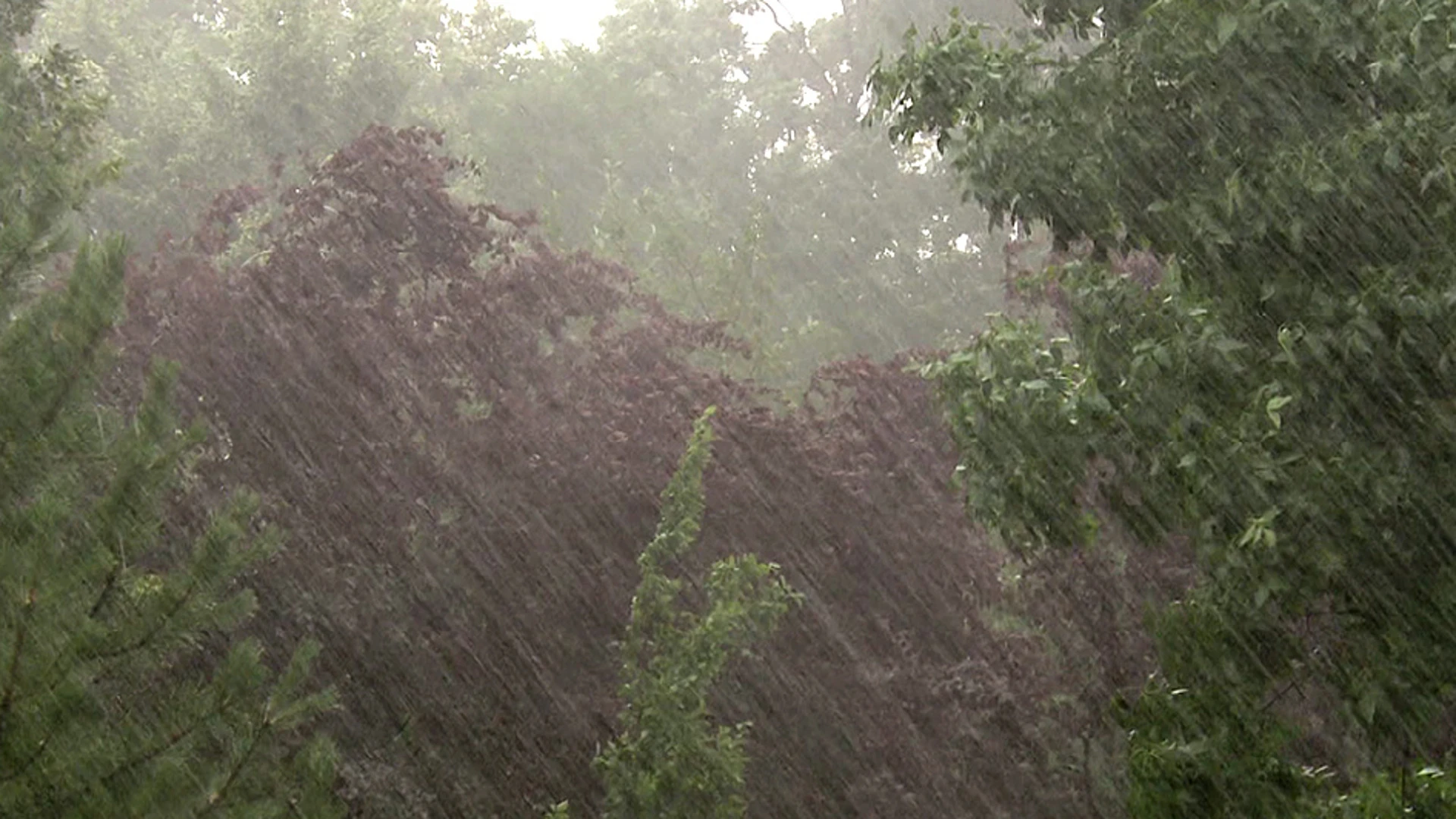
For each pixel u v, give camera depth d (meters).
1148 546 8.78
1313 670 8.50
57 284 9.15
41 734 7.27
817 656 15.52
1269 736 8.45
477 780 14.56
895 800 14.94
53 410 7.55
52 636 7.27
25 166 10.97
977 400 8.90
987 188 9.48
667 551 13.66
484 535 15.43
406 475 15.52
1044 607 14.77
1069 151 9.24
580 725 14.81
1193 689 8.47
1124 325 8.86
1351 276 8.32
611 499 15.70
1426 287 7.98
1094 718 14.23
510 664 15.02
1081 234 9.74
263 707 8.08
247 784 7.86
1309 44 8.48
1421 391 7.88
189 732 7.74
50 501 7.29
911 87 9.79
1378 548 7.95
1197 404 8.30
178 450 7.98
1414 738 8.20
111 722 7.75
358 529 15.20
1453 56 7.93
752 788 14.86
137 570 8.81
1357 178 8.17
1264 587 7.90
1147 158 9.12
